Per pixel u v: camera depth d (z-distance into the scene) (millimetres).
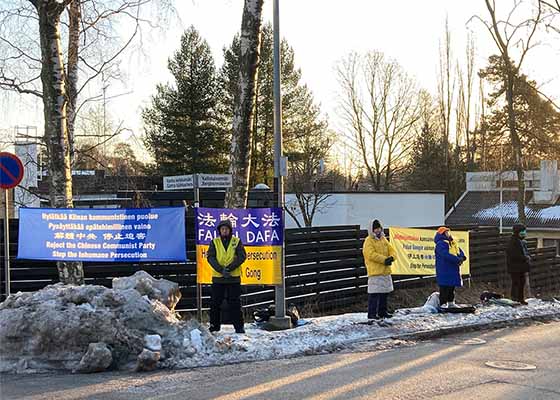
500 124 37750
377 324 11398
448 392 7180
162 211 11086
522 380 7809
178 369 8500
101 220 11297
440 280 13500
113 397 6973
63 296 9039
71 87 15750
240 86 12375
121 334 8672
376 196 33562
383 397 6938
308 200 32531
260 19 12336
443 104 56281
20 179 11094
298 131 42344
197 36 41594
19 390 7293
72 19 15570
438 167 55688
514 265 15188
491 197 47469
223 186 11375
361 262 16719
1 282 12125
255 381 7727
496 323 12742
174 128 41219
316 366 8641
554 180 43750
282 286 11023
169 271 12945
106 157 31422
